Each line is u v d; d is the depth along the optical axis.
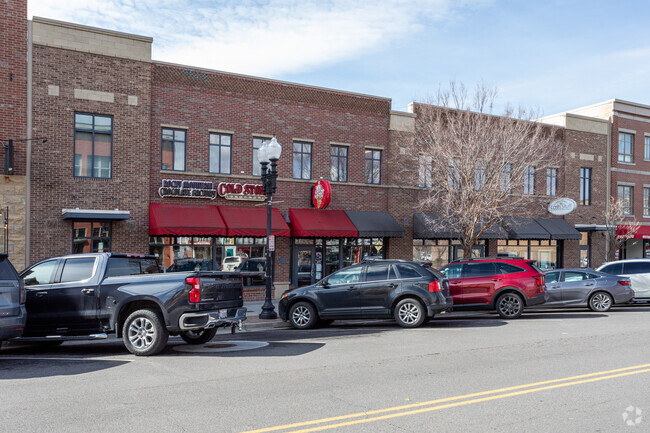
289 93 21.70
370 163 23.45
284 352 9.82
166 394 6.75
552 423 5.54
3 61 16.72
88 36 17.97
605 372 7.89
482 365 8.46
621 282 17.44
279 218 20.56
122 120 18.41
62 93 17.53
